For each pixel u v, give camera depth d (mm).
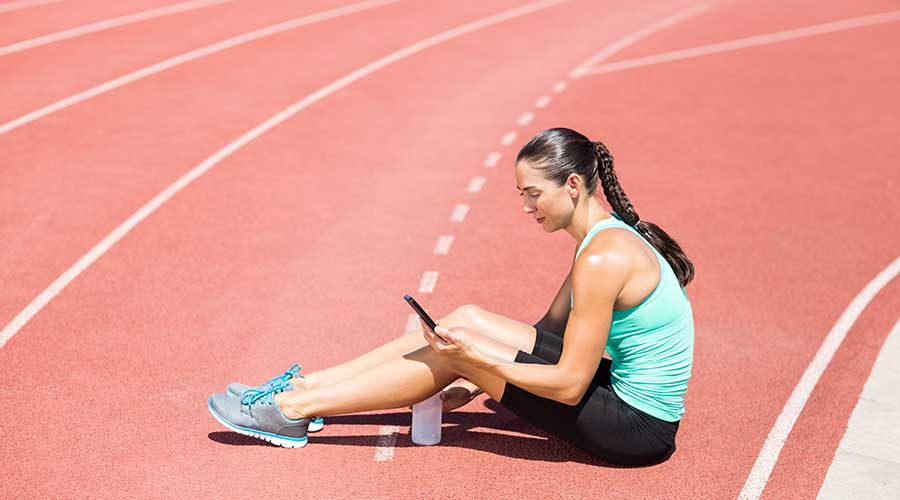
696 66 16062
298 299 6590
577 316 4020
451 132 11453
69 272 6980
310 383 4625
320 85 13594
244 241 7699
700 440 4863
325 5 20594
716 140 11398
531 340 4512
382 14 20000
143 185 9047
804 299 6855
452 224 8266
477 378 4324
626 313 4102
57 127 10930
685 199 9164
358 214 8438
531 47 17594
